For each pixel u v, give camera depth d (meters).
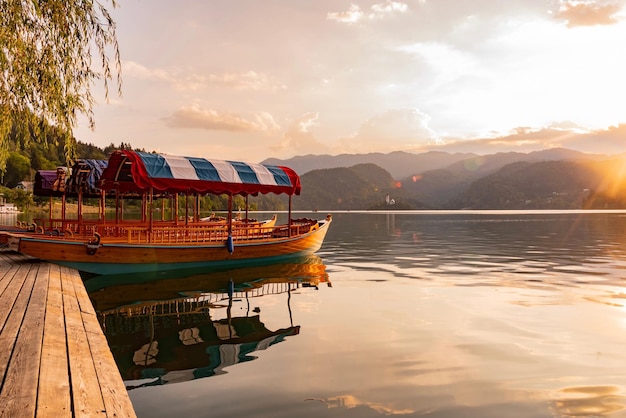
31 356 5.32
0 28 8.57
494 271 16.72
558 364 6.82
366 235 38.66
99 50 9.95
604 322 9.27
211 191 17.61
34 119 9.54
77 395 4.34
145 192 22.16
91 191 21.58
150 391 5.89
